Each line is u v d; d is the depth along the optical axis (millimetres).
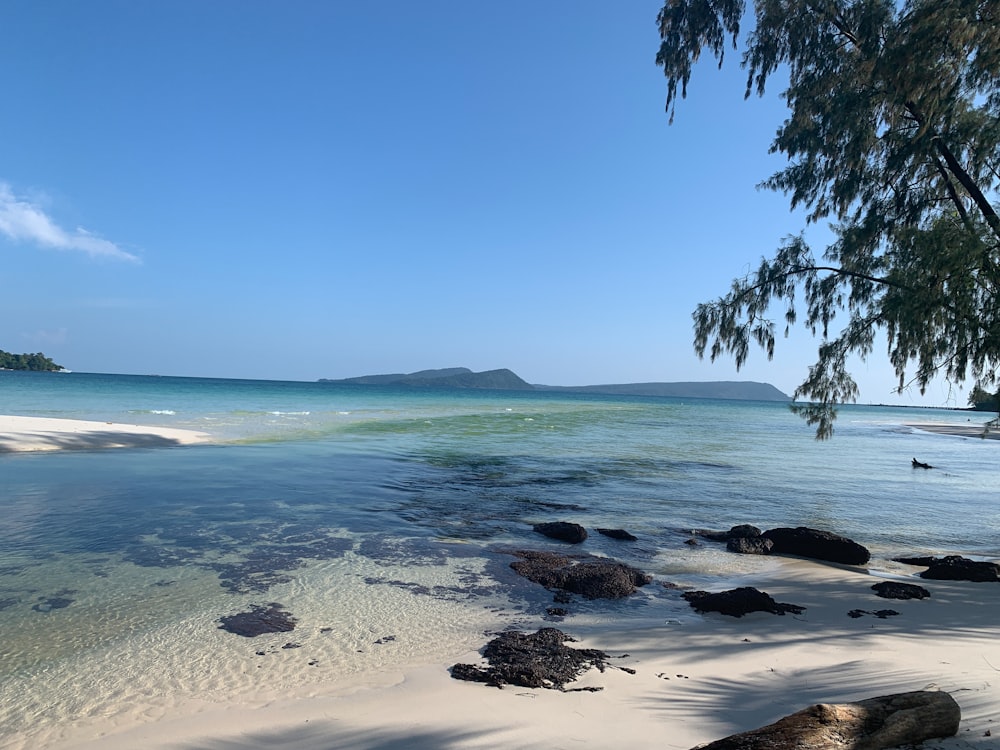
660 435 38625
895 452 36031
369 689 4922
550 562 9164
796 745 3379
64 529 9859
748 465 24391
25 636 5832
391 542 10125
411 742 3992
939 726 3652
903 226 10914
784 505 15672
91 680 4996
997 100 9625
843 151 11469
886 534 12820
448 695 4781
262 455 20078
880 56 10148
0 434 19281
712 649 5863
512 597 7656
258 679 5094
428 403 74875
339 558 9039
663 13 12297
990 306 9078
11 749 3945
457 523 11867
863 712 3670
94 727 4254
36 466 15633
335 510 12383
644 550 10484
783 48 11992
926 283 9492
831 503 16250
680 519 13258
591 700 4656
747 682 5000
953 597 7953
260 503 12633
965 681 4840
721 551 10617
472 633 6367
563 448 27125
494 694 4797
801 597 7941
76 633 5953
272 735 4129
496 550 9953
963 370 9211
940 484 21531
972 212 9789
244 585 7637
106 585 7387
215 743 4016
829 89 11648
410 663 5516
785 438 42625
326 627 6375
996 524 14336
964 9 9008
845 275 11312
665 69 12398
